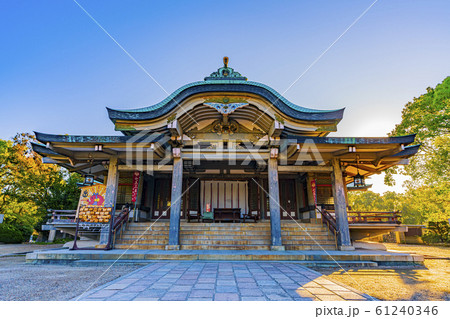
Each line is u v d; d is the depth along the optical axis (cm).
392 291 491
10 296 423
